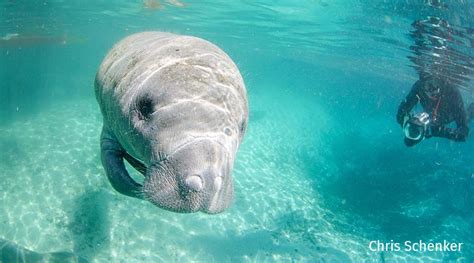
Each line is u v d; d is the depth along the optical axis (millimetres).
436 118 7711
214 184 1713
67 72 23250
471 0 7027
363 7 9758
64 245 6207
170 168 1755
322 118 20031
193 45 2281
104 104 2568
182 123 1826
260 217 8062
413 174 12578
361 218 9273
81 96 16359
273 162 11484
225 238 7078
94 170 8477
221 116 1879
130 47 2639
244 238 7230
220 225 7383
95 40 37688
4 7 13727
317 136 15516
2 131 10312
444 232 9023
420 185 11688
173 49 2258
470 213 10133
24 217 6727
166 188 1737
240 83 2248
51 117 12117
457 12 7859
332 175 11766
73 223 6711
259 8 12797
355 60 21672
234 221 7645
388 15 9781
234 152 1935
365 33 13070
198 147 1740
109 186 7895
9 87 17547
